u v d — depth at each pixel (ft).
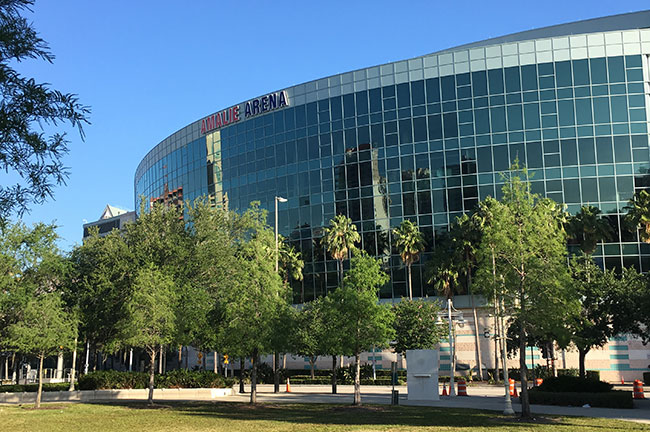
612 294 132.36
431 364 121.29
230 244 150.51
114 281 133.80
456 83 230.07
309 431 66.90
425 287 224.12
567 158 215.72
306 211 249.75
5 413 94.02
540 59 222.28
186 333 121.39
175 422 79.20
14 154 31.58
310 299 243.60
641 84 214.90
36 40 31.60
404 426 71.26
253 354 109.60
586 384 107.76
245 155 270.46
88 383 139.85
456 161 226.17
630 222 193.57
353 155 242.37
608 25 285.02
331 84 250.57
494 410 94.94
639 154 211.82
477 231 205.87
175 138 306.35
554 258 85.25
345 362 236.02
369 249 234.17
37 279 114.11
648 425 71.05
